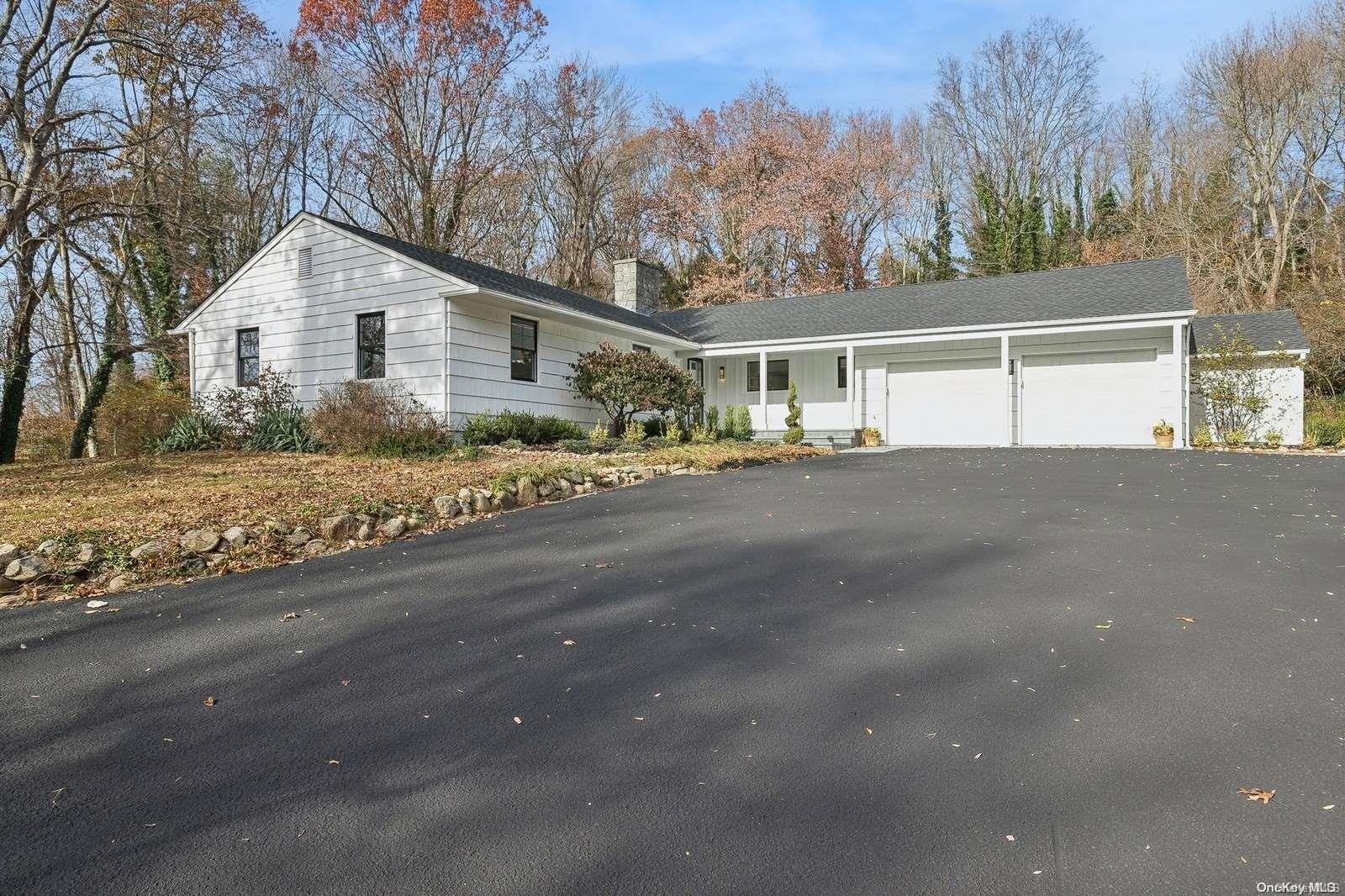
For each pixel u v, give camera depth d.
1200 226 28.23
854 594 4.75
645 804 2.45
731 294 31.98
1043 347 18.09
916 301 20.14
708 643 3.96
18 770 2.74
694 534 6.71
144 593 5.19
